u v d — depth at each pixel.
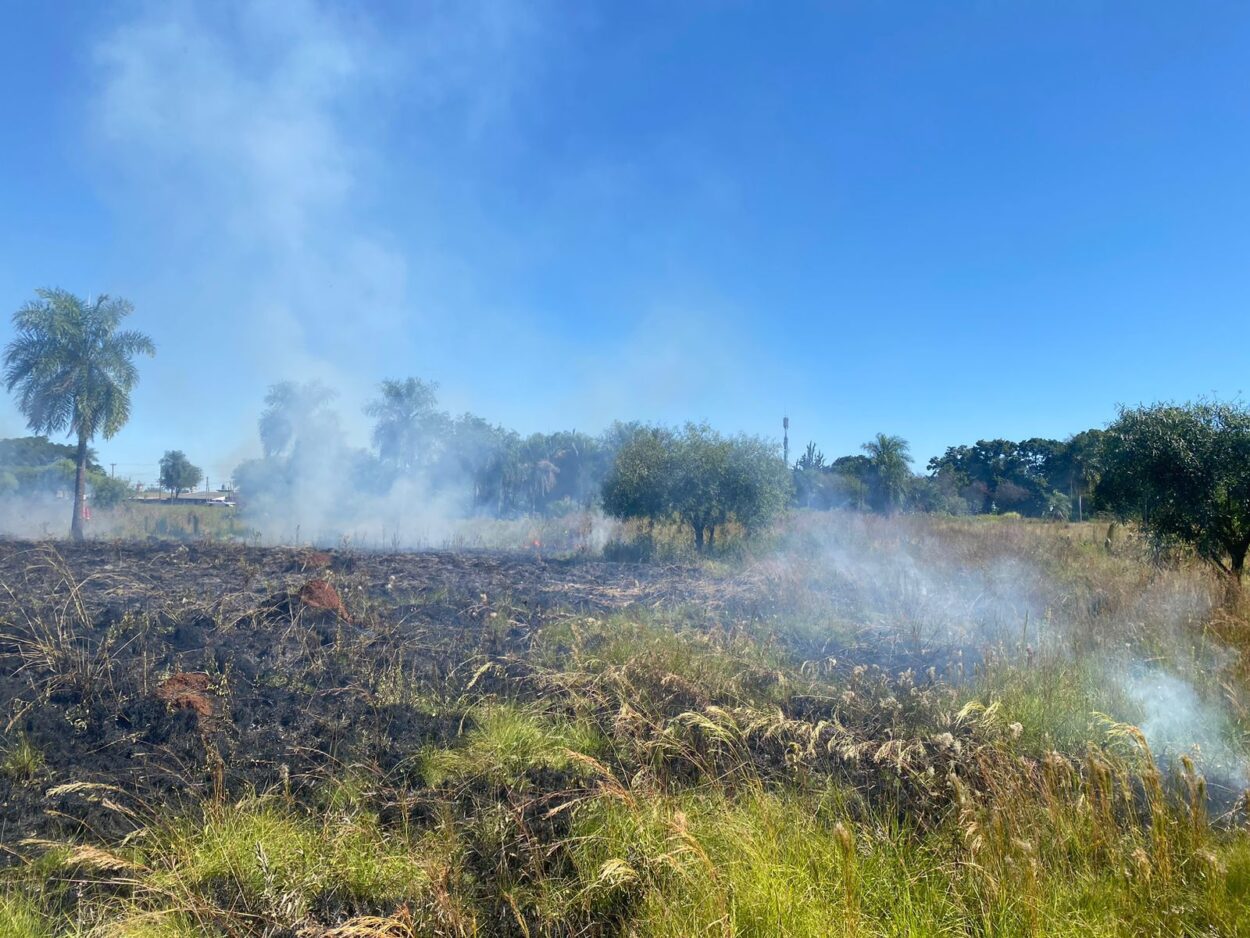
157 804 4.08
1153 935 3.28
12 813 3.91
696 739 5.08
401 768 4.62
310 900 3.39
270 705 5.52
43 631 6.61
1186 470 11.25
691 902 3.31
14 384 18.31
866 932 3.19
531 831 3.92
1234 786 4.59
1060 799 4.25
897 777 4.46
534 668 6.65
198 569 11.17
